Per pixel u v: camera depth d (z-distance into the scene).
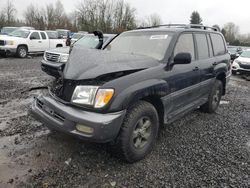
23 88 7.11
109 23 41.56
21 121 4.53
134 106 3.17
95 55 3.34
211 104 5.45
